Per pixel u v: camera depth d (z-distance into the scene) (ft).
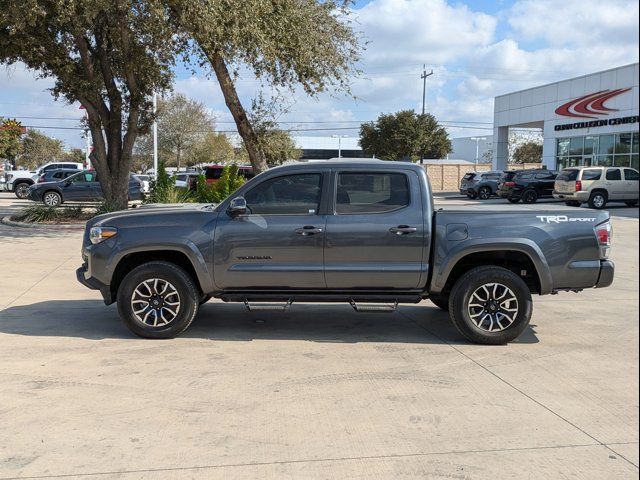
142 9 49.49
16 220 62.69
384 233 20.67
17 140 176.96
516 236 20.53
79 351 19.94
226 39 48.06
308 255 20.88
